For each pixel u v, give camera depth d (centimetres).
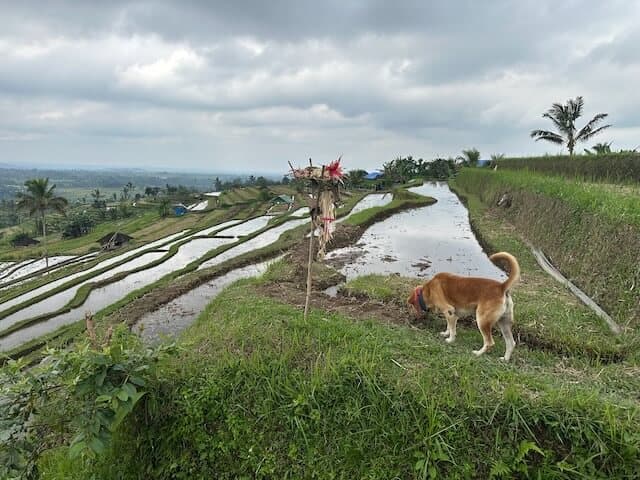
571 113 2953
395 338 514
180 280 1210
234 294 850
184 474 384
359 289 841
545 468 324
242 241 1916
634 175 1571
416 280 906
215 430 391
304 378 405
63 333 968
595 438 322
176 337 795
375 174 6291
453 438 341
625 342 568
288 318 567
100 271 1655
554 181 1481
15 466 332
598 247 834
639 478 307
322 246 569
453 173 5678
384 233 1758
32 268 3347
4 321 1203
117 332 483
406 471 340
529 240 1334
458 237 1655
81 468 415
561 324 630
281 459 365
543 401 354
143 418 405
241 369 416
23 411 340
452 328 578
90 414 336
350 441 357
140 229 4434
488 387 383
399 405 363
